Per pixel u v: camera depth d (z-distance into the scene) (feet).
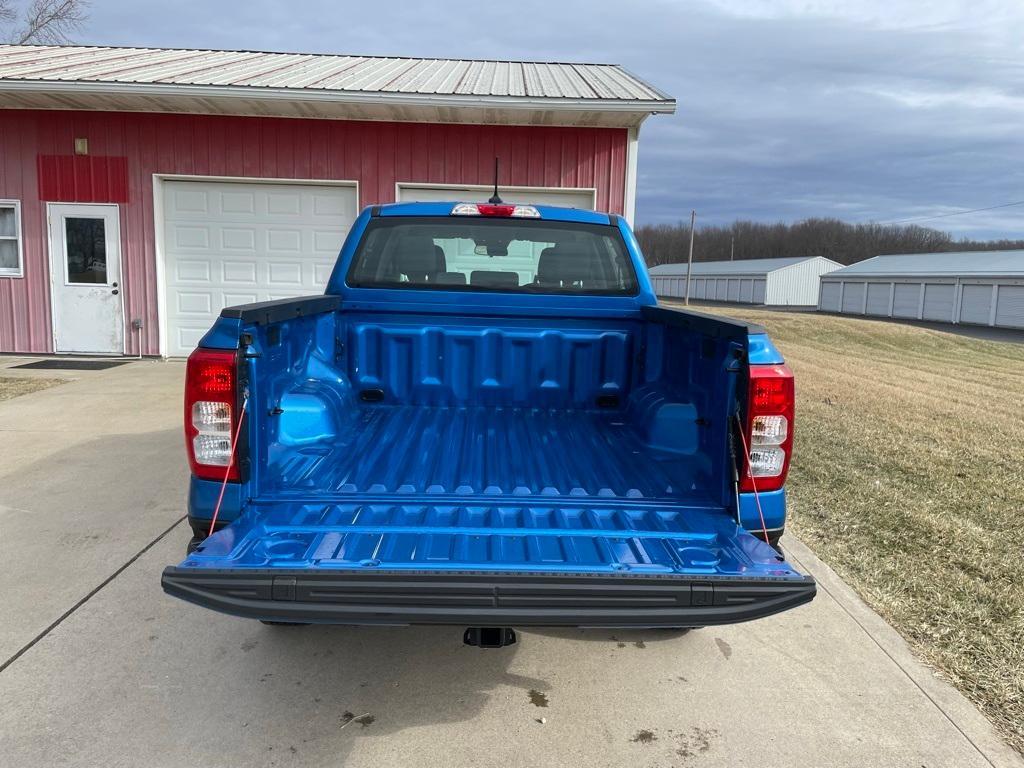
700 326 9.09
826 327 80.64
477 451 10.07
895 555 13.55
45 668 9.30
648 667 9.80
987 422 26.96
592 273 12.21
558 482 9.00
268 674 9.37
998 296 128.36
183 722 8.34
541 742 8.19
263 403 8.36
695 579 6.73
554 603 6.65
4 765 7.54
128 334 34.24
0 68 30.68
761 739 8.31
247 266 33.91
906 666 9.86
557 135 32.60
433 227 12.09
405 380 12.03
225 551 6.97
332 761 7.78
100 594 11.23
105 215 33.22
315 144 32.55
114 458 18.08
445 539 7.46
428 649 10.14
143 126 32.45
